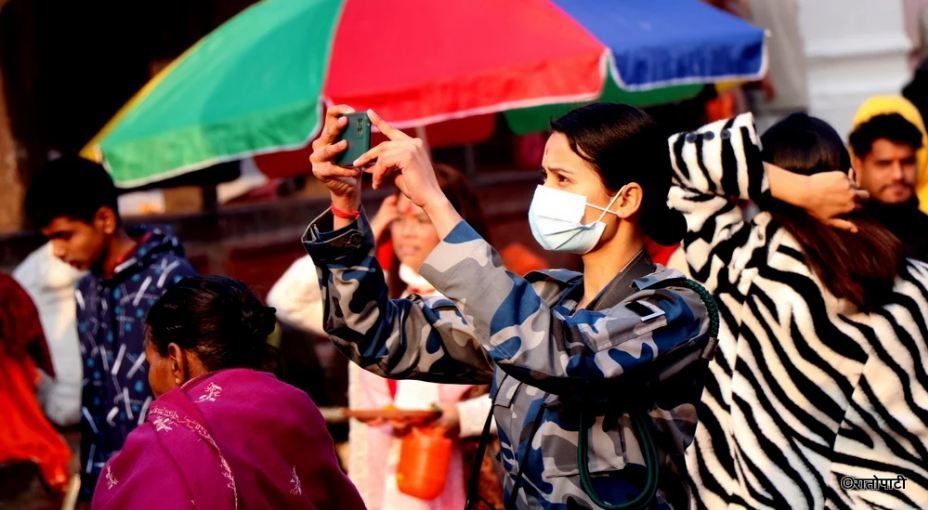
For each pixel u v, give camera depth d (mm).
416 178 6871
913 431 8906
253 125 12688
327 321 7504
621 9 13602
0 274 15000
